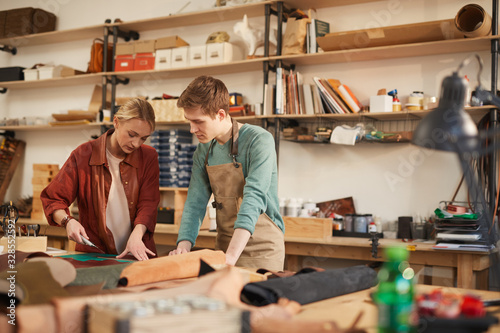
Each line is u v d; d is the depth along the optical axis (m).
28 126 5.46
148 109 2.15
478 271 3.42
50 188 2.24
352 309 1.17
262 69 4.67
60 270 1.20
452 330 0.89
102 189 2.27
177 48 4.72
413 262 3.48
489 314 1.05
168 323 0.81
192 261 1.47
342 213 4.27
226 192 2.15
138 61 4.88
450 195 3.92
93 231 2.32
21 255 1.54
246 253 2.15
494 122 3.52
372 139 3.90
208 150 2.20
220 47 4.53
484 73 3.83
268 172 1.98
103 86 5.05
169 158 4.76
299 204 4.31
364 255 3.64
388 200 4.14
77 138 5.58
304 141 4.17
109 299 0.98
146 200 2.33
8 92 6.00
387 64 4.16
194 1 4.95
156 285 1.29
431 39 3.73
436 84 3.99
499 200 3.42
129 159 2.29
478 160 3.52
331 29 4.35
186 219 2.18
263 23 4.67
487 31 3.54
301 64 4.44
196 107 1.93
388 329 0.91
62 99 5.70
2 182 5.67
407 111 3.78
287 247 3.91
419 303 0.96
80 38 5.55
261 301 1.17
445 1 3.94
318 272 1.36
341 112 4.02
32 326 0.88
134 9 5.28
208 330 0.84
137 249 2.02
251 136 2.07
